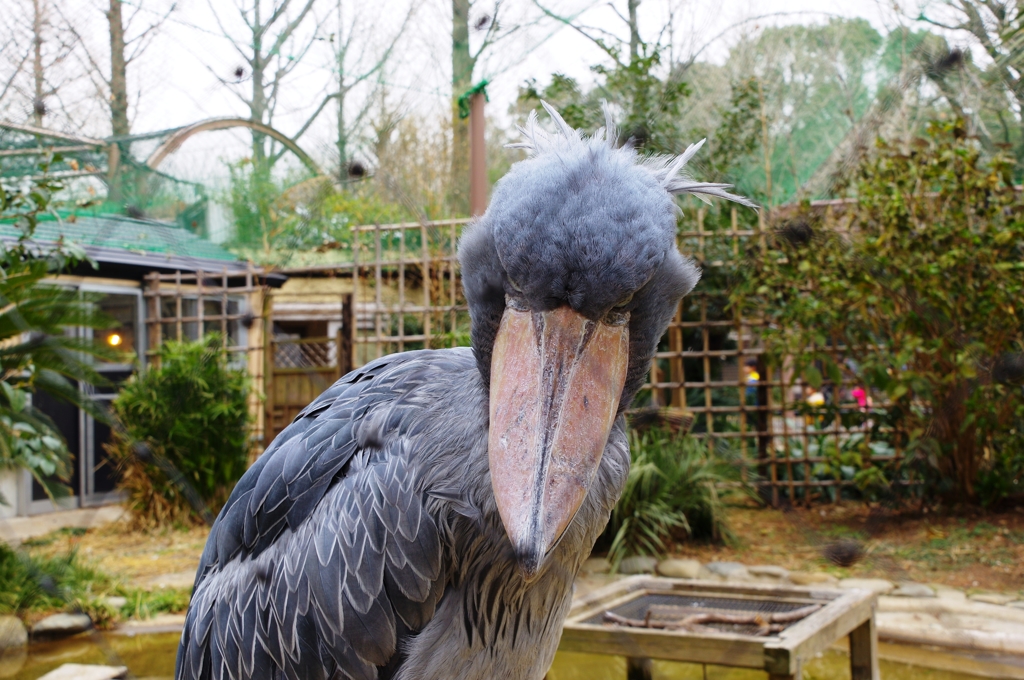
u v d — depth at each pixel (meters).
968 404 7.62
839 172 5.09
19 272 5.15
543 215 1.61
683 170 2.29
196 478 8.98
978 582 6.42
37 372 4.94
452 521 2.03
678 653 4.21
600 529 2.12
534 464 1.55
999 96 4.34
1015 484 8.05
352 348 8.91
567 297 1.63
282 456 2.32
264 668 2.24
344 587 2.11
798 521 7.60
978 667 5.32
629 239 1.60
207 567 2.53
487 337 1.83
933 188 7.72
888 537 7.39
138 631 6.29
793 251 7.37
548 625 2.24
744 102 5.31
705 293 8.44
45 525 8.85
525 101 3.51
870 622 4.87
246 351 9.48
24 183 5.26
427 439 2.07
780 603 4.94
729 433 9.19
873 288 7.49
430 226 3.43
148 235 4.20
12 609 5.95
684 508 7.65
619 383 1.66
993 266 7.36
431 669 2.12
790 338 8.20
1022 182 7.64
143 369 9.15
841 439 9.41
